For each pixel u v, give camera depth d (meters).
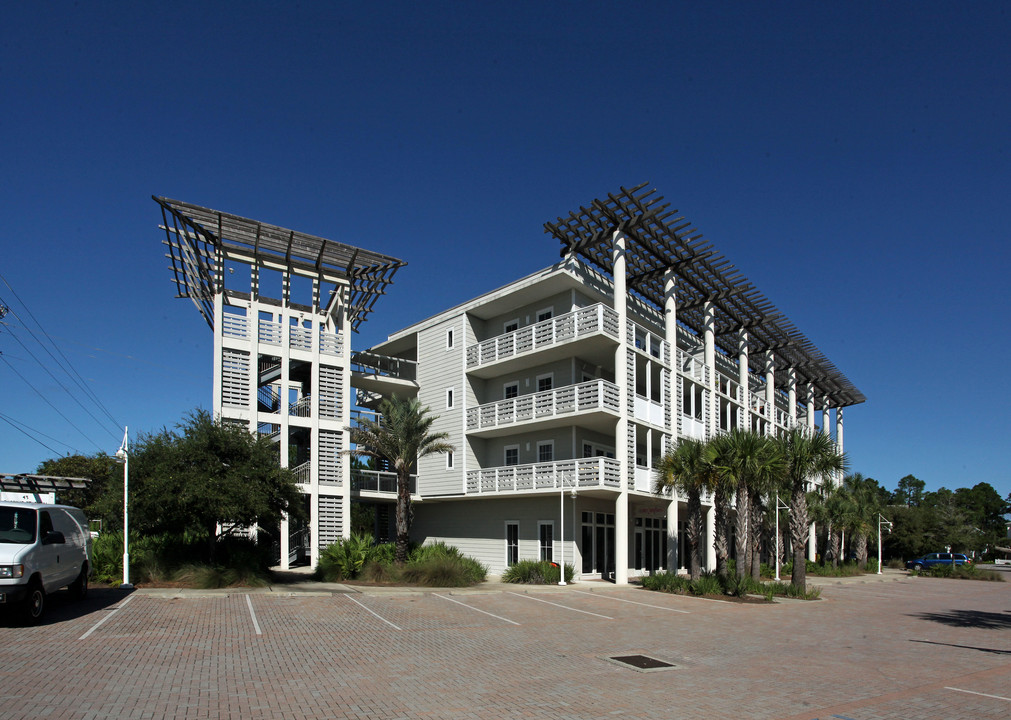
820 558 49.44
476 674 10.12
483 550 31.53
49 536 13.30
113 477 21.03
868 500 48.06
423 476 34.09
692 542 24.69
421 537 34.78
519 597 20.98
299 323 29.73
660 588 24.47
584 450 30.09
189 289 28.73
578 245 29.72
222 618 14.47
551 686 9.48
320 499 29.12
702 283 34.88
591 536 29.08
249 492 20.27
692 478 24.31
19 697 8.02
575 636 14.05
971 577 44.19
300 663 10.48
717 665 11.37
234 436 21.73
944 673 11.09
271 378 32.00
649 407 30.59
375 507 36.84
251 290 28.48
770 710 8.49
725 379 40.44
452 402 33.47
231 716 7.59
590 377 31.20
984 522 95.75
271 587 20.55
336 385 30.42
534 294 31.27
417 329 36.22
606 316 27.97
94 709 7.68
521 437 31.83
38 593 12.82
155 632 12.59
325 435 29.77
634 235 29.28
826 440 25.25
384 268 31.52
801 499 25.27
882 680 10.43
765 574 37.16
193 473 20.12
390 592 20.75
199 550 22.09
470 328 33.81
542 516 29.22
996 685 10.22
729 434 24.33
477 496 31.02
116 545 20.88
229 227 27.28
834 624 17.34
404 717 7.76
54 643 11.19
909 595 28.45
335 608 16.78
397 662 10.80
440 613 16.78
